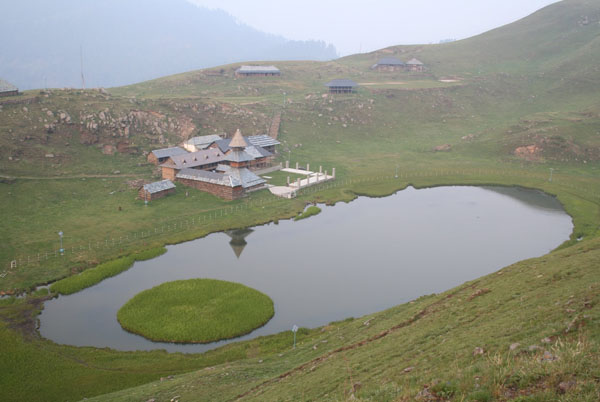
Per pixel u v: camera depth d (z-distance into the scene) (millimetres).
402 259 112000
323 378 45375
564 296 46125
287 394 43875
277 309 88188
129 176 164750
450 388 28984
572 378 25641
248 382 54000
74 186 149625
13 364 68750
